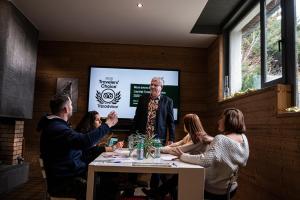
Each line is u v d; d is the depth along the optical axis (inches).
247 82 168.4
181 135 228.8
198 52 237.9
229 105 173.3
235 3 170.2
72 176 81.6
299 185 93.4
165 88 229.9
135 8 167.9
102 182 98.4
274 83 123.5
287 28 115.1
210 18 193.6
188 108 232.5
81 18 185.2
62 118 86.5
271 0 132.6
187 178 76.7
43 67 231.5
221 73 199.8
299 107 105.2
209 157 82.0
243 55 176.1
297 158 95.1
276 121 110.7
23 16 181.0
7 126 191.0
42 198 153.7
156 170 76.6
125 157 95.8
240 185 147.9
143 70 230.1
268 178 116.1
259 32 152.7
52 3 164.1
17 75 174.6
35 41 204.2
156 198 101.8
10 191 169.0
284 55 116.0
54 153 80.6
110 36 218.8
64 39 229.0
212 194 84.3
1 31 158.2
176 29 199.8
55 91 229.3
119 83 228.4
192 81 235.0
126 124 223.0
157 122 141.3
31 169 222.5
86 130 136.6
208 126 226.4
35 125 226.5
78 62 232.7
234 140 86.5
